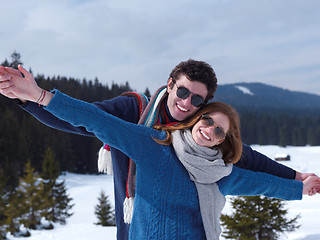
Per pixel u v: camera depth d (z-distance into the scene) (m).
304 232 11.47
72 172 62.53
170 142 1.95
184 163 1.87
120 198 2.20
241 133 2.25
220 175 1.91
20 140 52.84
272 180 2.23
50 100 1.64
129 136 1.84
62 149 61.22
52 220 29.94
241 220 10.98
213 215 1.91
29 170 26.92
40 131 59.94
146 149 1.88
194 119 1.99
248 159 2.39
